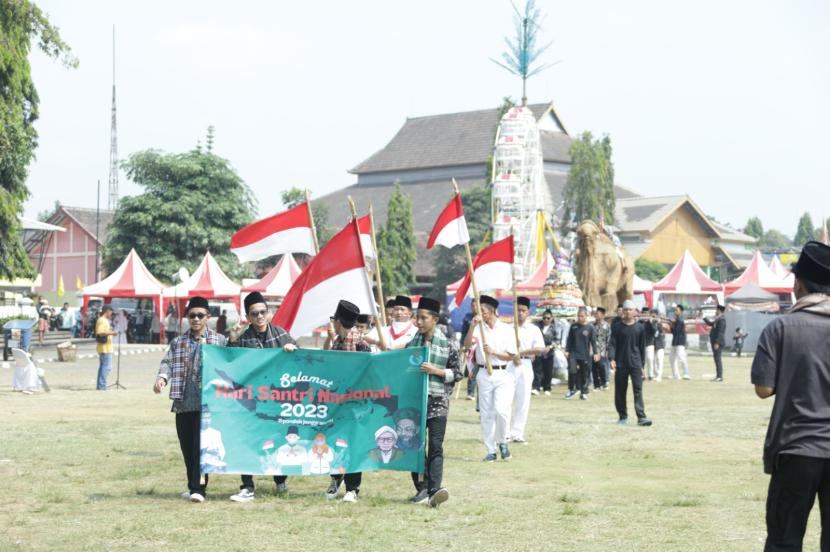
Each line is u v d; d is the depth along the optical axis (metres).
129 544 8.46
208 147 64.56
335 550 8.31
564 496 10.80
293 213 12.88
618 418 19.19
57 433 16.25
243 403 10.40
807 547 8.62
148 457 13.65
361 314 10.95
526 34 58.94
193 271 61.31
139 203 61.56
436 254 97.44
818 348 6.15
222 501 10.48
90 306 60.66
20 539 8.64
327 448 10.49
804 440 6.04
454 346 10.70
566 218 77.56
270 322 11.00
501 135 57.03
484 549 8.38
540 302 32.50
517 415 15.50
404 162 126.38
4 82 34.97
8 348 34.78
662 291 53.28
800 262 6.43
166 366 10.53
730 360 43.44
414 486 11.66
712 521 9.61
